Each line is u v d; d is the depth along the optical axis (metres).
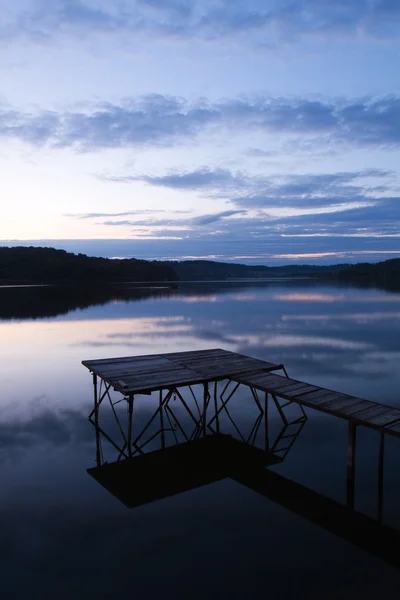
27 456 8.67
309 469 7.94
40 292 65.25
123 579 5.06
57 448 9.10
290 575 5.07
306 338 22.09
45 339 22.72
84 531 6.02
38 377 14.98
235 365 11.55
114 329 26.20
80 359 17.78
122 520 6.28
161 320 30.44
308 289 68.19
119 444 9.31
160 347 20.14
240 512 6.46
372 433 9.64
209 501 6.83
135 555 5.48
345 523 6.13
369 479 7.45
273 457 8.52
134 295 57.72
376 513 6.38
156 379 10.06
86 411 11.53
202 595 4.78
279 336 22.83
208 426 10.38
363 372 14.79
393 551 5.49
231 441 9.42
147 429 10.23
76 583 5.01
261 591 4.82
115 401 12.34
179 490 7.23
